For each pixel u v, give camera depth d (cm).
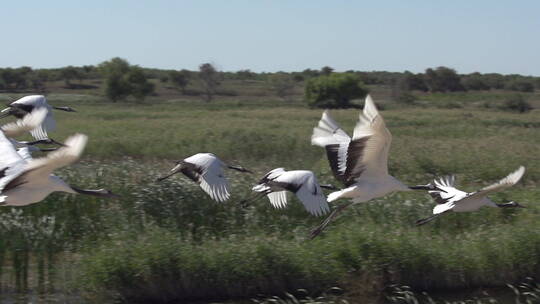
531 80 11925
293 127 3891
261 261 1290
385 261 1304
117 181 1630
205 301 1281
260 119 4641
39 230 1361
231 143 2830
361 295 1291
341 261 1303
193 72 10019
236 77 14238
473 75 12056
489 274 1352
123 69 7469
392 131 3800
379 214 1532
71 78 9881
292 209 1551
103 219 1473
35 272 1416
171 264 1272
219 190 1196
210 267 1277
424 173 2211
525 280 1359
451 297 1316
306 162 2414
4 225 1343
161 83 10706
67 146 723
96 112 5078
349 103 6944
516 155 2542
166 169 2119
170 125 3866
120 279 1258
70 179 1612
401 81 8975
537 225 1427
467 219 1559
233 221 1501
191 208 1521
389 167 2225
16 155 884
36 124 1251
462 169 2264
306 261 1302
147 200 1515
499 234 1409
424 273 1322
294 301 1251
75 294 1303
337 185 1781
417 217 1527
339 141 1107
